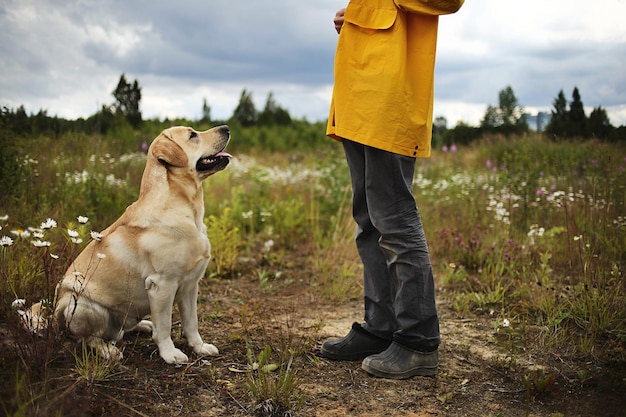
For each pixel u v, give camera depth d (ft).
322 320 13.34
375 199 9.95
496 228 19.60
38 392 8.37
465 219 22.27
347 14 9.79
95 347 10.16
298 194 26.96
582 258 15.80
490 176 30.45
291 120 94.99
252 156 56.49
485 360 11.05
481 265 17.49
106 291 10.20
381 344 10.94
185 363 10.16
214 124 49.52
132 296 10.35
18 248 13.46
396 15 9.52
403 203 9.89
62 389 8.58
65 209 19.01
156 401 8.84
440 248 19.44
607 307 12.39
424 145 9.84
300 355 11.03
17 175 19.65
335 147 28.84
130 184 23.82
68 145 29.99
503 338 12.10
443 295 15.65
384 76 9.48
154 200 10.30
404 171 9.91
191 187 10.64
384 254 10.82
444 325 13.25
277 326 12.80
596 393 9.48
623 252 16.10
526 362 10.84
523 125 51.34
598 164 24.23
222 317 13.24
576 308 12.89
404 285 10.02
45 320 9.90
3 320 11.06
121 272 10.17
